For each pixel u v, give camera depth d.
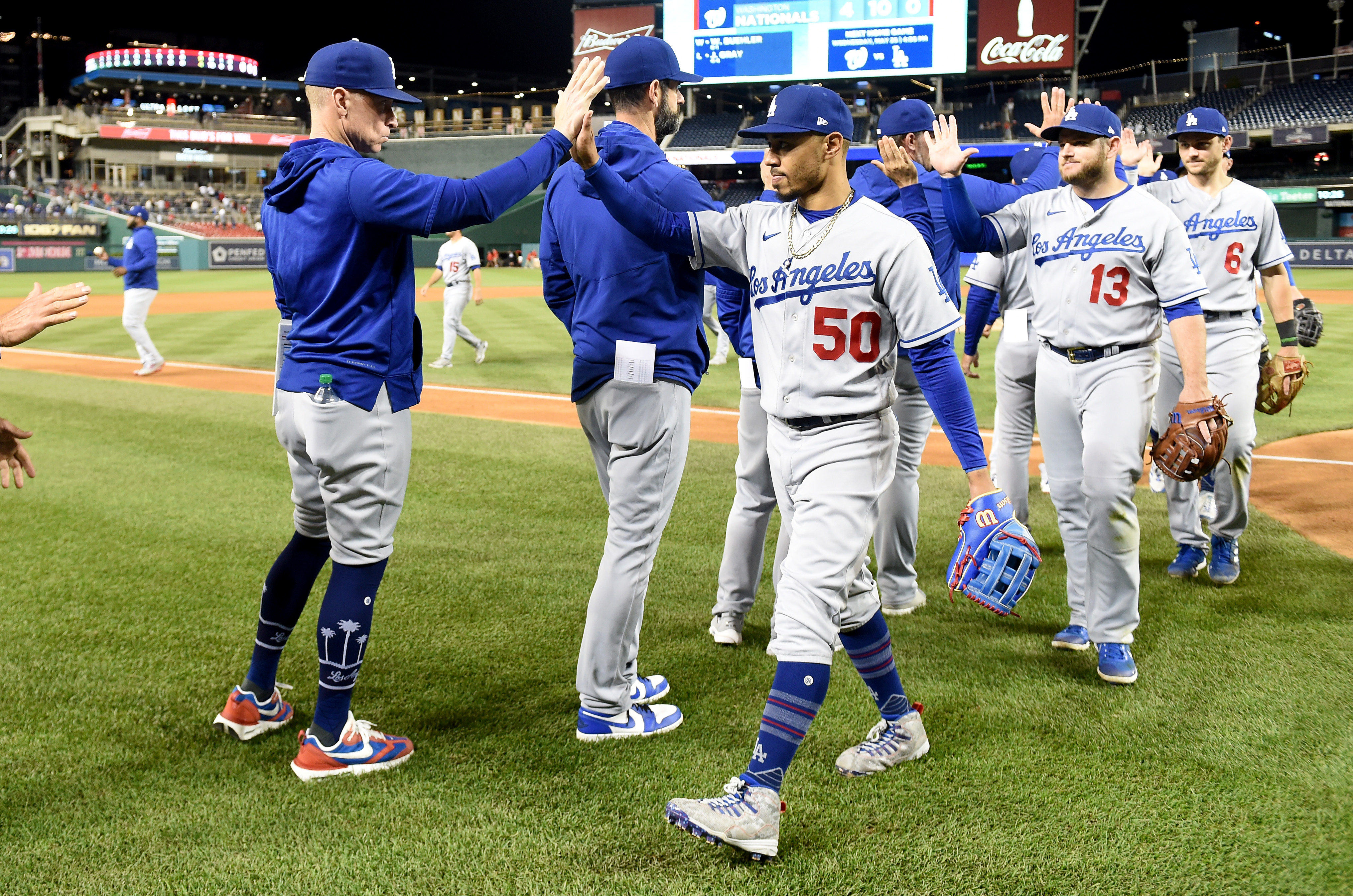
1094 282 3.51
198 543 5.09
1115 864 2.39
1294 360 4.75
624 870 2.39
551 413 9.02
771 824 2.41
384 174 2.64
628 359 2.99
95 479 6.42
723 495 6.11
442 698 3.36
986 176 40.09
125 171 55.66
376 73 2.84
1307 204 36.28
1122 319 3.50
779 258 2.67
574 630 3.96
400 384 2.87
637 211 2.75
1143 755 2.92
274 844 2.49
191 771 2.87
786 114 2.54
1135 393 3.49
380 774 2.85
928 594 4.45
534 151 2.76
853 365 2.63
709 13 37.62
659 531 3.11
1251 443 4.40
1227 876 2.34
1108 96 42.84
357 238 2.72
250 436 7.86
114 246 43.19
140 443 7.56
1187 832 2.53
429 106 71.69
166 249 41.62
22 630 3.92
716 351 12.36
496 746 3.02
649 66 3.01
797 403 2.67
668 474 3.09
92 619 4.04
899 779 2.81
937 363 2.58
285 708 3.18
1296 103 37.38
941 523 5.51
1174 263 3.43
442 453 7.29
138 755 2.96
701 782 2.80
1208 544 4.63
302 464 2.92
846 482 2.64
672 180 2.96
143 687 3.42
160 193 52.66
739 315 3.89
